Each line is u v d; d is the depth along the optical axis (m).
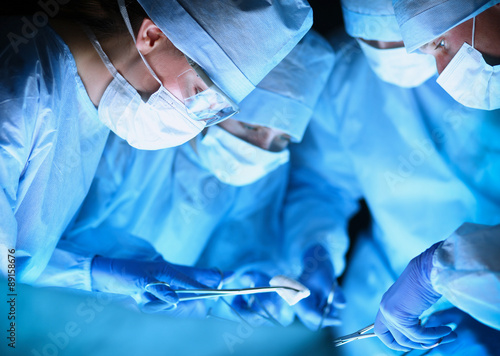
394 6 1.36
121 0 1.26
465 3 1.26
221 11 1.26
